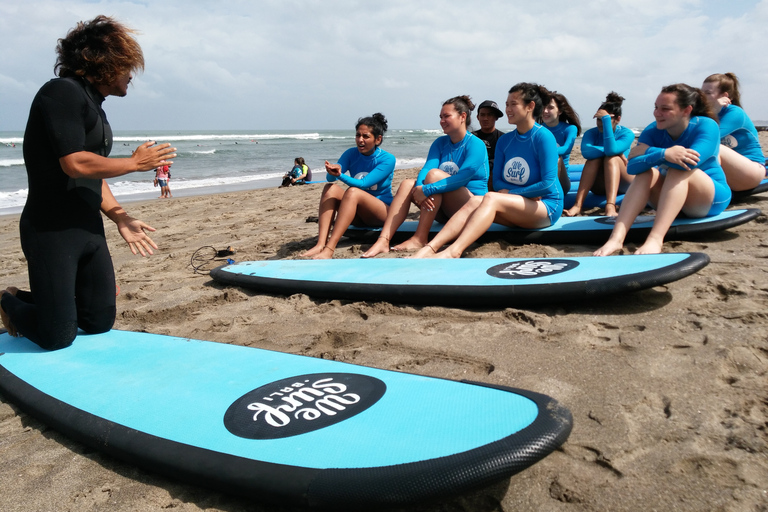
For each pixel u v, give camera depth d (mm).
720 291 3074
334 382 2203
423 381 2109
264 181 17984
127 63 2730
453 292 3215
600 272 3076
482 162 4629
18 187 16344
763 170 5117
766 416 1905
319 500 1567
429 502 1507
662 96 3930
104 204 3125
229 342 3096
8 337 3223
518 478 1740
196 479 1782
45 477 1998
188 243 6457
